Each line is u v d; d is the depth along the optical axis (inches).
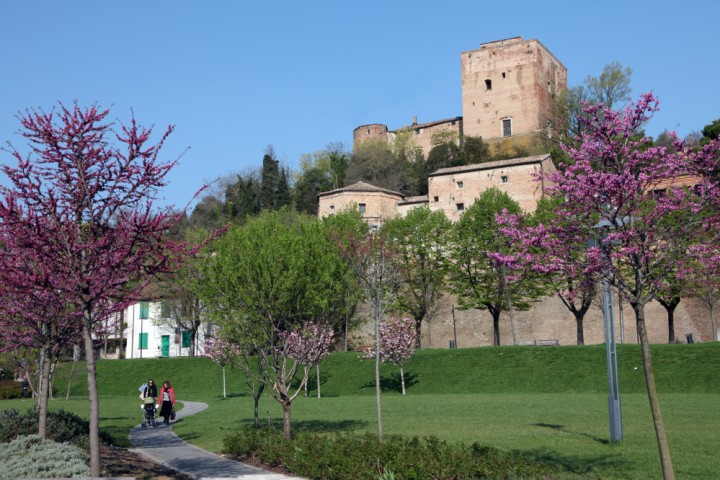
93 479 530.3
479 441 915.4
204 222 4045.3
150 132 579.8
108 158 578.6
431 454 625.9
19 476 549.3
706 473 673.0
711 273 520.1
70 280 560.1
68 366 2647.6
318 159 5275.6
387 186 4512.8
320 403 1739.7
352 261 983.0
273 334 950.4
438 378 2142.0
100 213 578.6
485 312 2896.2
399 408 1491.1
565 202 544.4
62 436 789.9
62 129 568.1
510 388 1985.7
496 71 4840.1
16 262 606.5
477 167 3324.3
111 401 2091.5
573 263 524.4
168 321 3051.2
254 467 752.3
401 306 2576.3
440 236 2667.3
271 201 4357.8
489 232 2497.5
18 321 719.7
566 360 2060.8
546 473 613.9
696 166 498.9
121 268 578.6
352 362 2351.1
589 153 521.7
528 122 4694.9
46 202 559.8
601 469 709.9
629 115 514.0
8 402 2055.9
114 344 3189.0
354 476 604.4
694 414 1182.9
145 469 708.7
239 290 923.4
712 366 1817.2
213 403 1909.4
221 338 1106.1
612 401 896.9
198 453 886.4
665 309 2509.8
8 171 548.4
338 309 1016.2
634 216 515.2
